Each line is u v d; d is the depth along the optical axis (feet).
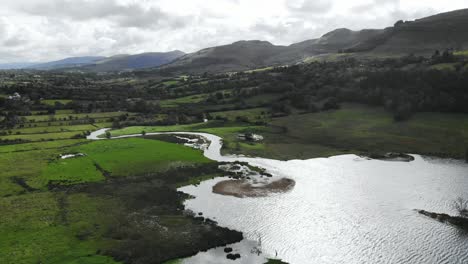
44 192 284.82
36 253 185.78
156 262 181.16
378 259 181.98
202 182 309.63
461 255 182.80
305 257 185.68
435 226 214.48
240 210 247.70
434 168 329.31
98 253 188.14
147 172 336.70
